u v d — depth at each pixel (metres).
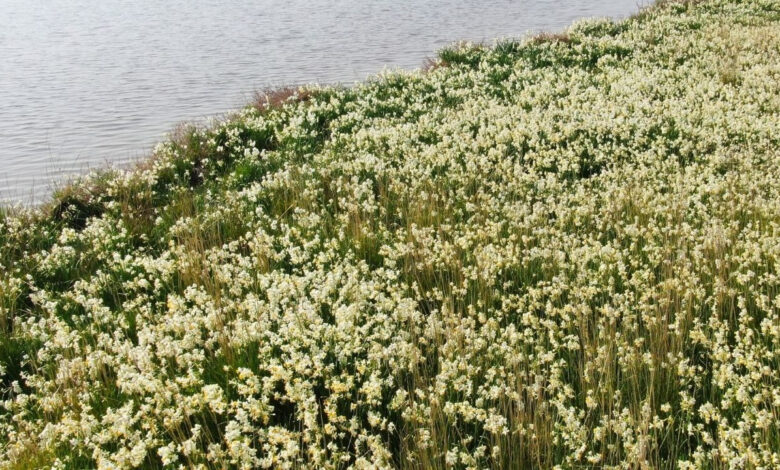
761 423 4.21
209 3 41.41
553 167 10.96
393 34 28.75
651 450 4.36
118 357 5.50
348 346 5.36
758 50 17.25
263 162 12.05
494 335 5.56
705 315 6.02
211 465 4.57
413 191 9.58
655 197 8.60
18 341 6.45
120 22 34.81
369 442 4.39
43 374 5.88
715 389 5.09
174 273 7.61
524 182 9.89
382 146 12.05
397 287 6.68
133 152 14.59
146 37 30.06
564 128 11.77
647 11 25.77
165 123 16.77
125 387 5.02
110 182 10.33
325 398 5.09
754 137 10.91
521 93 14.89
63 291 7.73
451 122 12.88
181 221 8.69
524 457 4.54
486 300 6.50
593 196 8.81
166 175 11.52
